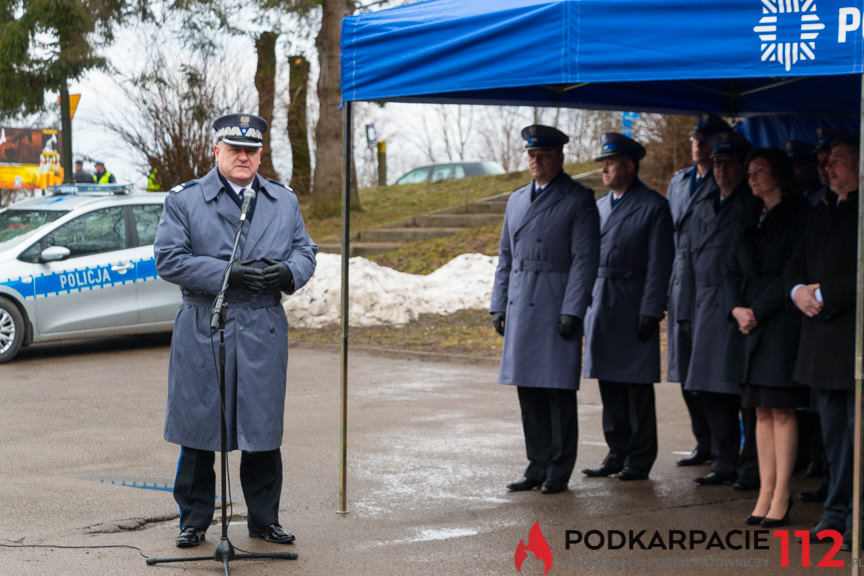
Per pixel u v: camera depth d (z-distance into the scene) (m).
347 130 6.04
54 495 6.16
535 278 6.52
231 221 5.19
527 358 6.47
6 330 11.62
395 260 17.73
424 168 29.03
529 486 6.55
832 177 5.17
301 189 23.25
